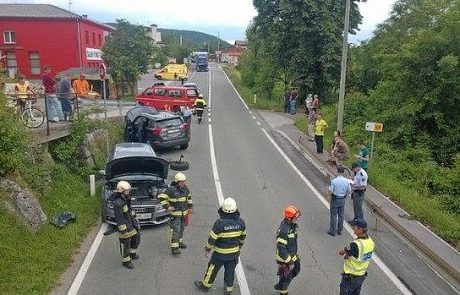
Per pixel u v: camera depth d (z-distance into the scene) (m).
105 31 43.72
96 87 31.67
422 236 10.52
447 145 20.33
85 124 14.98
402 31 28.55
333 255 9.64
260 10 34.59
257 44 44.44
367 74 31.41
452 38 19.78
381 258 9.52
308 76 32.38
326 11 30.88
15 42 35.59
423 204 13.02
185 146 19.48
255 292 7.99
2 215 9.05
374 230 11.13
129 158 11.23
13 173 9.86
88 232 10.45
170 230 10.77
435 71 20.16
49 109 14.46
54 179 12.47
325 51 31.34
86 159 14.78
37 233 9.51
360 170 11.11
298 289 8.17
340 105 18.47
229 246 7.48
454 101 20.62
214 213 11.98
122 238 8.60
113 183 11.40
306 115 30.53
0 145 9.53
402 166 18.30
